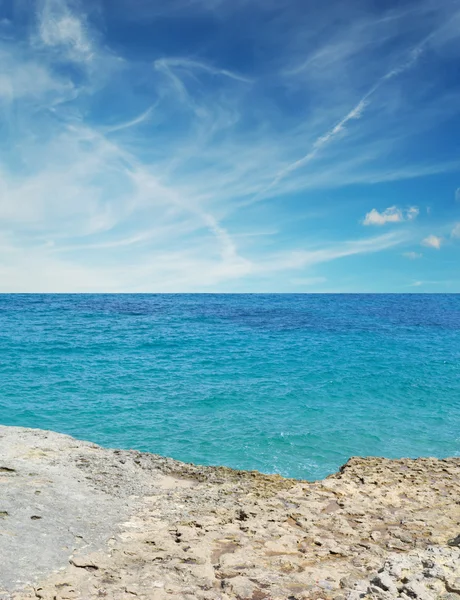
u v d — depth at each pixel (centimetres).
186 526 714
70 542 634
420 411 1858
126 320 4775
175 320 4812
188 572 568
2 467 873
